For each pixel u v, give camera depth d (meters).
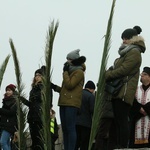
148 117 9.97
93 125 4.35
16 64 4.68
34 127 10.95
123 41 9.85
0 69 5.82
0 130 12.86
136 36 9.77
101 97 4.32
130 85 9.46
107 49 4.26
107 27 4.26
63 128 10.95
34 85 10.79
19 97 4.76
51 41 4.38
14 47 4.67
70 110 10.81
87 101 12.18
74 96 10.88
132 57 9.52
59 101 10.99
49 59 4.41
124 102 9.41
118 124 9.50
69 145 10.80
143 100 10.07
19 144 4.85
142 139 10.00
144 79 10.17
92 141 4.34
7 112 12.59
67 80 10.86
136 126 10.05
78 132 12.20
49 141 4.58
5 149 12.58
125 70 9.43
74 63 11.09
